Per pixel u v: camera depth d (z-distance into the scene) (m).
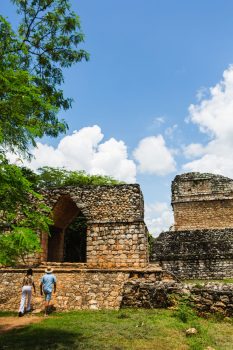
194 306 8.54
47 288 8.99
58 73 12.18
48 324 7.52
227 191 27.91
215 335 6.68
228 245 20.70
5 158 5.47
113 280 10.52
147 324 7.20
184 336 6.52
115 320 7.70
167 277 10.93
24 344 5.97
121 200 13.34
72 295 9.90
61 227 17.11
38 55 11.93
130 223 12.93
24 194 5.88
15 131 5.92
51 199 14.02
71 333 6.65
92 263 12.78
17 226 5.51
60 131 10.48
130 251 12.63
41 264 13.22
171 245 21.80
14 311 9.45
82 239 23.53
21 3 11.42
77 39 12.04
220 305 8.36
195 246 21.25
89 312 8.85
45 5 11.57
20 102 5.78
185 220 28.27
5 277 11.62
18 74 5.85
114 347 5.73
